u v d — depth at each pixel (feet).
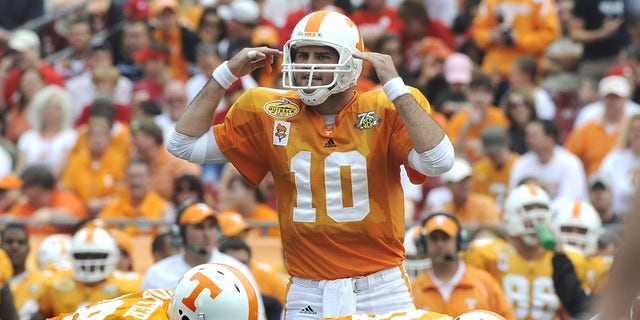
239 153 53.26
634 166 114.32
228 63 52.49
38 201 113.19
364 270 52.31
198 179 112.47
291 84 50.11
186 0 168.25
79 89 140.97
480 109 126.11
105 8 163.02
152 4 158.20
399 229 53.01
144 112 130.52
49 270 93.76
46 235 110.93
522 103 125.39
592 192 108.58
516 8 142.92
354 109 51.83
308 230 52.26
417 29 145.28
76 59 156.56
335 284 52.24
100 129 121.49
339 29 50.47
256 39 138.62
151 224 107.76
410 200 114.01
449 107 132.98
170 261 85.46
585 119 128.06
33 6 164.14
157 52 139.64
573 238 91.71
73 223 109.81
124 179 121.29
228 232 96.99
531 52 142.72
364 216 51.80
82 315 49.75
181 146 53.01
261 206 110.73
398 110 49.67
